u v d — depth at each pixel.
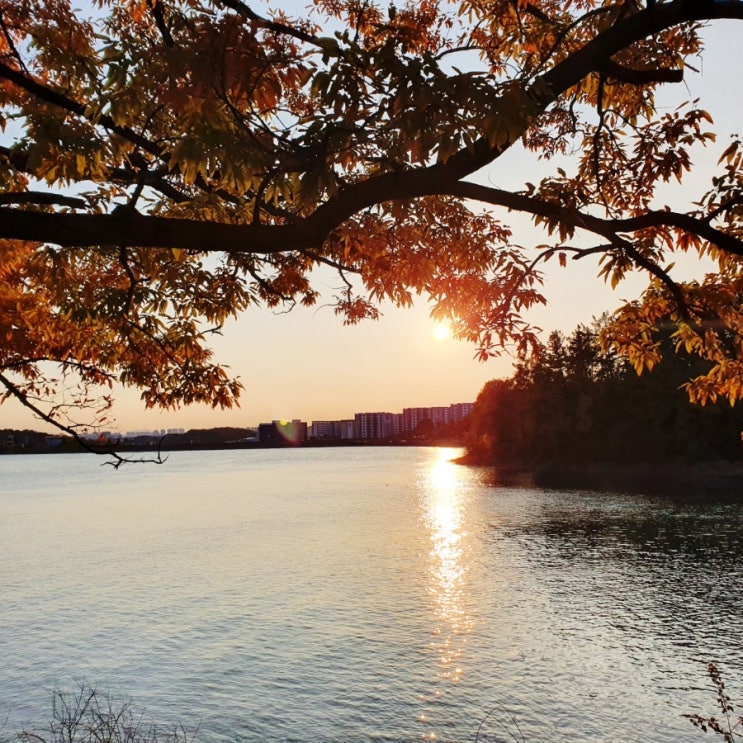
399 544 48.69
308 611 30.45
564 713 18.81
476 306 4.82
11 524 67.81
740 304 4.59
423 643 25.42
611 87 4.99
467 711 19.12
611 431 103.38
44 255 4.81
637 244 4.74
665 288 4.75
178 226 2.44
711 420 92.94
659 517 55.81
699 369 89.38
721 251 4.30
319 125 2.57
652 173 4.98
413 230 5.19
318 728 18.09
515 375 127.38
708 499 67.12
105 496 104.12
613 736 17.30
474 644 25.17
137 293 5.16
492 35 5.21
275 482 128.38
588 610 29.33
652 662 22.70
